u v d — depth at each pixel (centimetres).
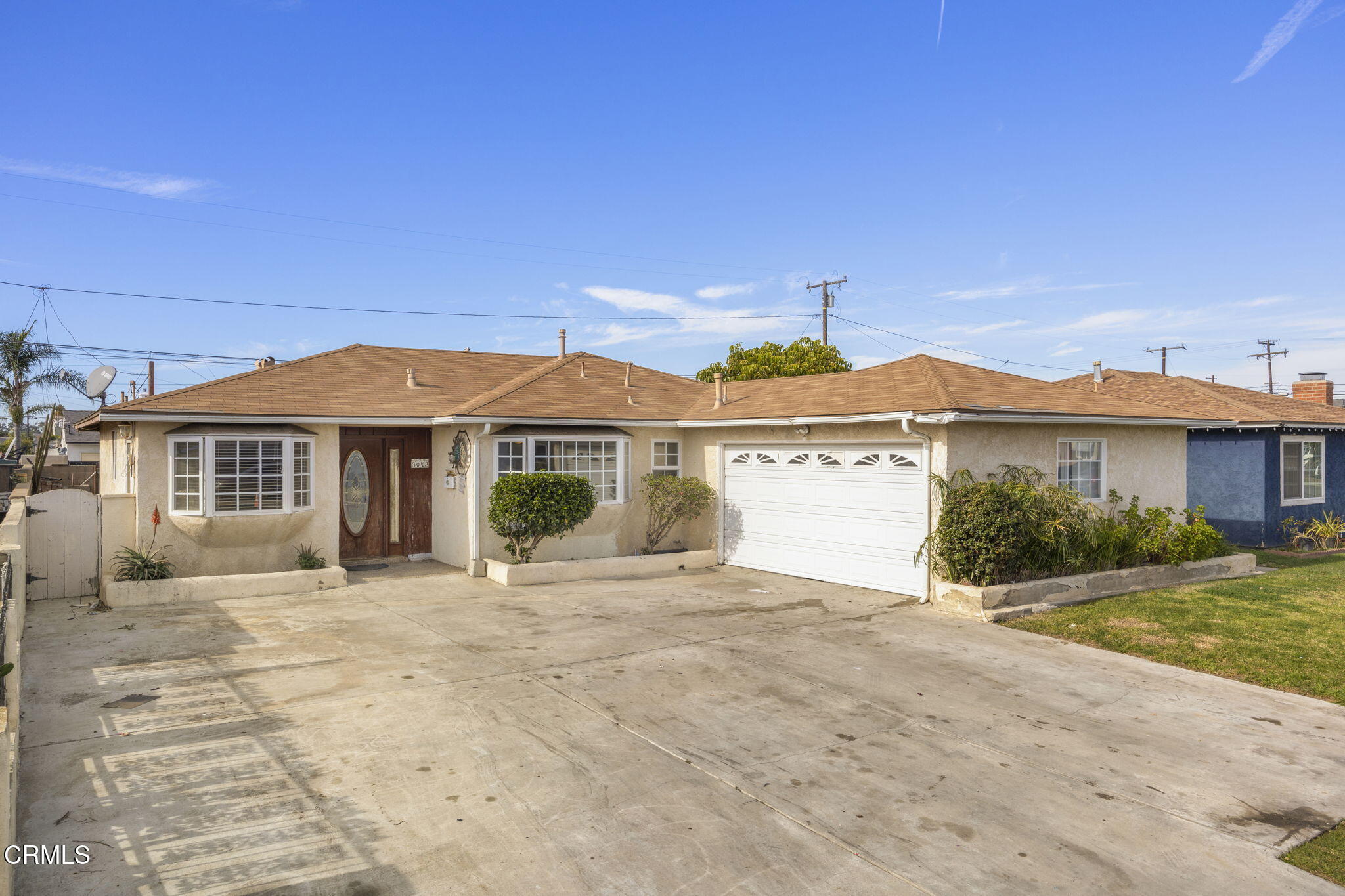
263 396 1294
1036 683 762
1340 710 693
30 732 615
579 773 553
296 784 530
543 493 1271
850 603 1133
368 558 1456
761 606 1114
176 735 612
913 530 1177
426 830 472
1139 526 1257
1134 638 909
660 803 509
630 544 1509
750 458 1465
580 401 1490
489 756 579
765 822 486
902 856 449
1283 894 416
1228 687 754
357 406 1339
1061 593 1093
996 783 543
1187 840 471
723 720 659
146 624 970
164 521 1166
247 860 436
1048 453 1241
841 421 1220
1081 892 416
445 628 966
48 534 1117
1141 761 582
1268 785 545
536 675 777
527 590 1220
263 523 1195
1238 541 1708
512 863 438
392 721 646
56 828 467
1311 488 1772
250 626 970
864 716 670
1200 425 1459
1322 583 1223
